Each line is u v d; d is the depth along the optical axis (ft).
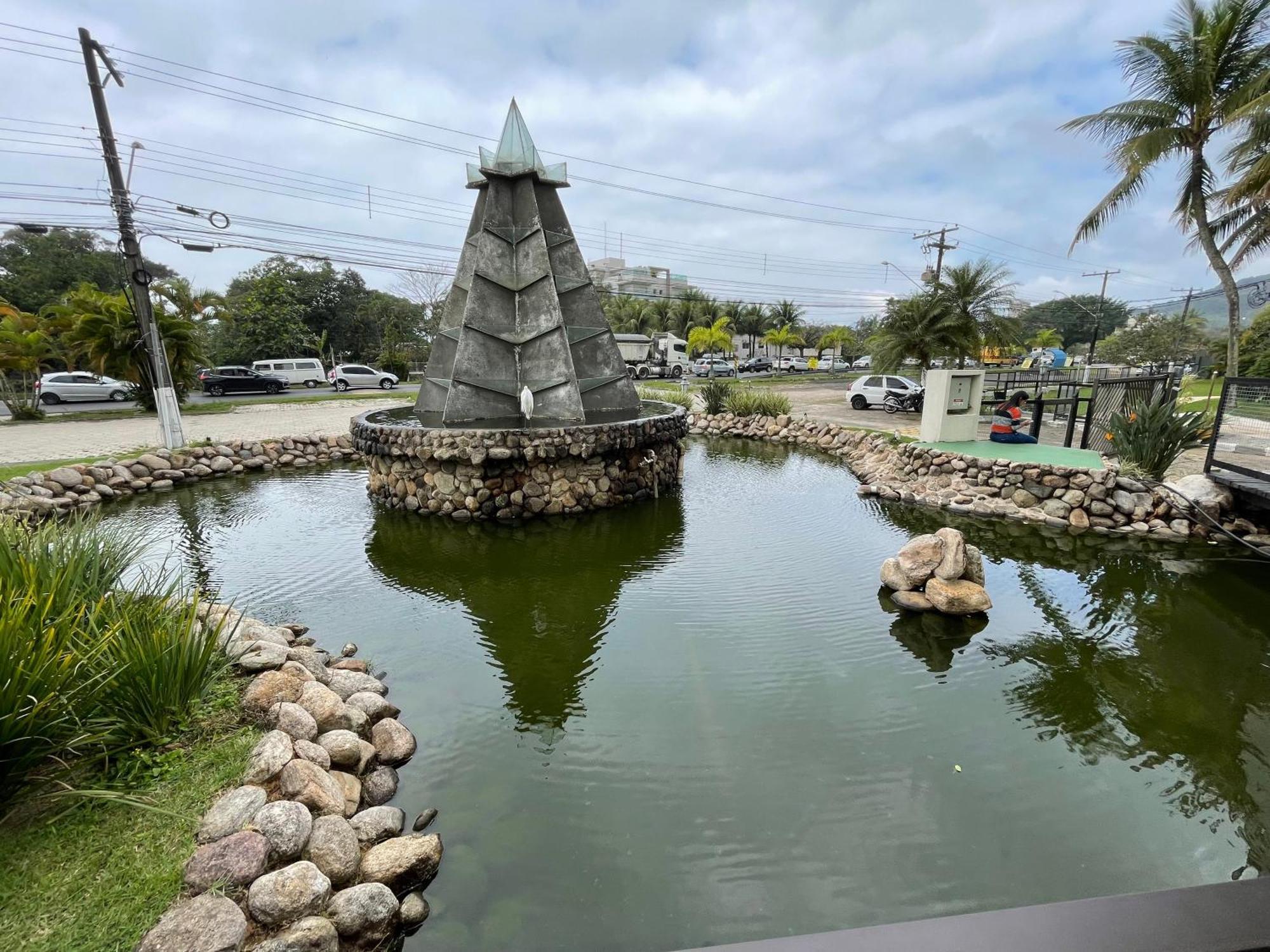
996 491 29.04
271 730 10.25
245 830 8.02
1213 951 3.81
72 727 8.81
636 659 15.20
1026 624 17.20
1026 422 41.60
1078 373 70.18
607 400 34.76
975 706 13.23
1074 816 10.05
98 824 8.08
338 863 8.14
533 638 16.39
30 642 8.37
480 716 12.87
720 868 8.96
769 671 14.64
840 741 11.99
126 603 11.18
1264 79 37.96
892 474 34.22
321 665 13.34
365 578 20.65
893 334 67.00
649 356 148.05
